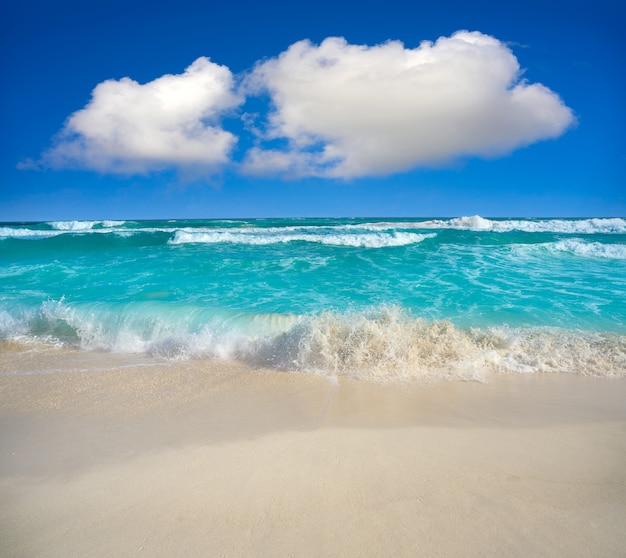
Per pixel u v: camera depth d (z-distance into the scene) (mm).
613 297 8859
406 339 5773
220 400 4387
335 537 2271
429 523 2371
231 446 3340
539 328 6762
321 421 3807
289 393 4559
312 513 2475
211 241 20938
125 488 2785
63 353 6191
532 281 10648
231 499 2631
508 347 5883
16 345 6570
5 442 3488
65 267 13508
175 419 3912
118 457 3203
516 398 4336
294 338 5887
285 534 2303
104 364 5668
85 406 4262
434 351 5621
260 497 2645
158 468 3025
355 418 3867
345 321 6156
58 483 2859
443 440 3393
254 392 4609
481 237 20328
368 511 2486
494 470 2924
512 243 19156
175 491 2734
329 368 5301
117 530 2369
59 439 3529
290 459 3111
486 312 7730
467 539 2240
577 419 3797
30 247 18656
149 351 6215
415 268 12703
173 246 19141
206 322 7121
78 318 7523
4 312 7910
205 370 5371
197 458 3162
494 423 3721
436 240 20125
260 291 9742
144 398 4469
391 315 6449
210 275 11844
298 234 24234
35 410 4168
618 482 2762
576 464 3002
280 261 14148
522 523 2359
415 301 8625
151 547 2227
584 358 5520
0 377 5164
